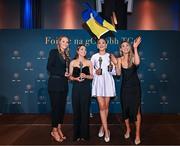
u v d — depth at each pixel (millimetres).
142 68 7641
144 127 6188
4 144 4848
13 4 10625
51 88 4945
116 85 7543
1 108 7695
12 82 7684
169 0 10664
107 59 5156
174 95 7695
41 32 7613
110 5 8867
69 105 7668
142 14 10617
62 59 4969
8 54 7645
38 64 7645
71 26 10602
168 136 5434
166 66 7664
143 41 7594
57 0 10547
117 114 7547
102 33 6227
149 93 7664
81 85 4949
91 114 7484
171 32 7641
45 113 7711
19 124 6484
